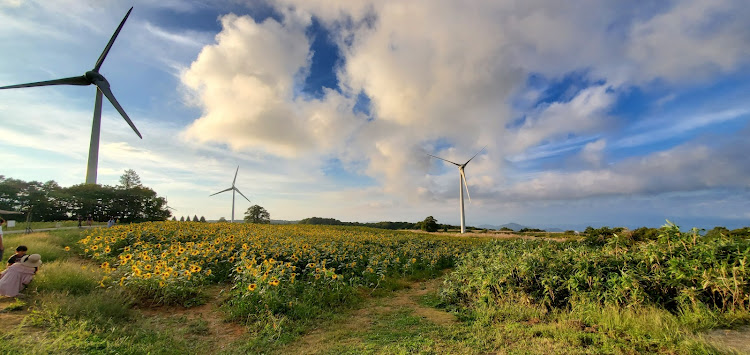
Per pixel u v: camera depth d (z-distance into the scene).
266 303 6.95
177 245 12.48
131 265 8.72
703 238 5.94
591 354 4.12
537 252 7.57
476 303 7.64
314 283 9.32
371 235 26.67
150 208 78.31
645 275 5.47
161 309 7.27
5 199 59.03
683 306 4.95
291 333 6.23
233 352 5.30
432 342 5.26
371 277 12.05
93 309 5.86
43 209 61.78
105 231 17.20
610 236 11.20
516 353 4.41
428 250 19.30
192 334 6.03
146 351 4.80
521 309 6.51
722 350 3.61
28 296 6.50
